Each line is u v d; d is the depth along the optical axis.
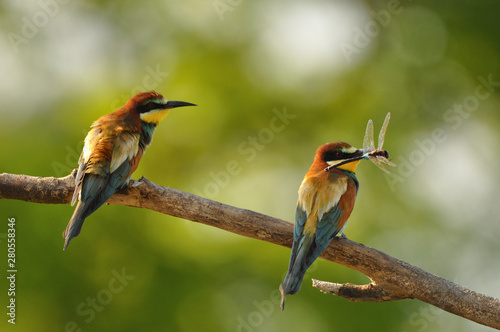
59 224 12.98
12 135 14.50
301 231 9.08
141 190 9.00
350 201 9.48
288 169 15.70
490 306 8.50
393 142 15.66
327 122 15.98
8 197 9.06
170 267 13.68
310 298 13.52
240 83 15.95
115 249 13.55
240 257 13.91
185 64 16.02
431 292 8.68
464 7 16.41
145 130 10.41
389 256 8.90
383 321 13.56
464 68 16.42
